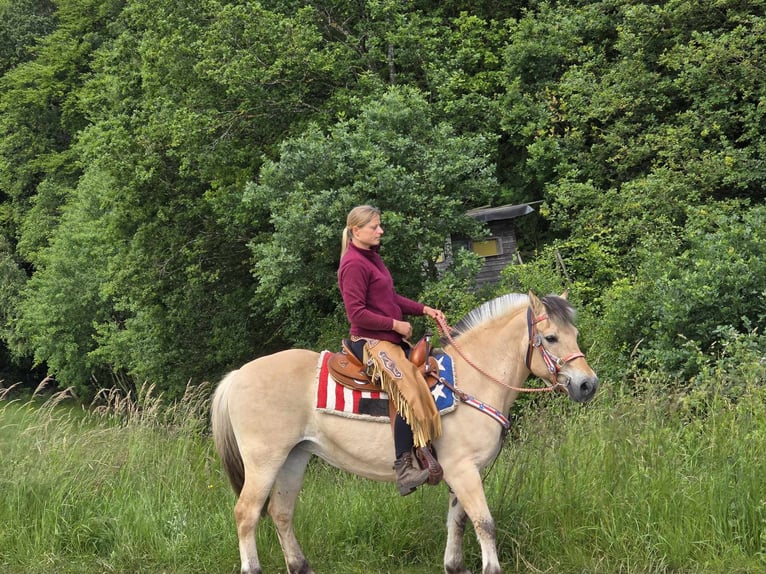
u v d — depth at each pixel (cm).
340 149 1277
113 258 1991
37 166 3356
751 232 1012
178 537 640
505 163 1731
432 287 1218
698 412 684
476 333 544
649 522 559
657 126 1512
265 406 542
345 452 534
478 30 1664
